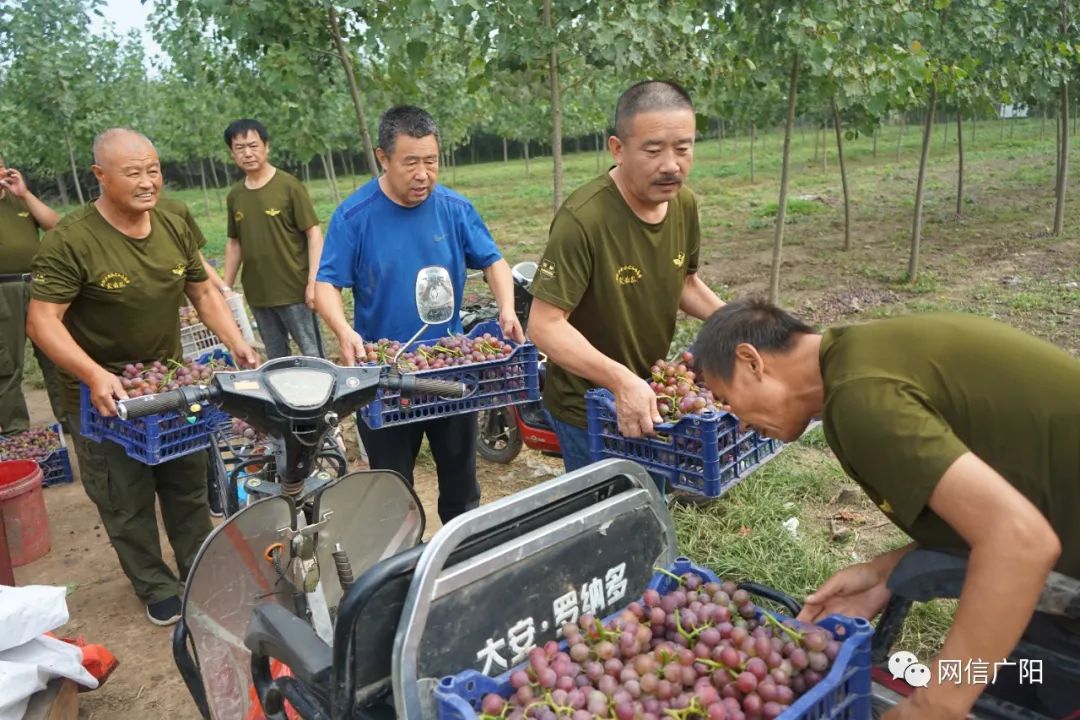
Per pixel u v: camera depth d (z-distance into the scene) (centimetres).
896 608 218
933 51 891
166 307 399
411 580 185
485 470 572
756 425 208
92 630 417
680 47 669
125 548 409
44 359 605
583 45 581
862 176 2388
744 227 1584
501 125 3189
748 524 442
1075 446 178
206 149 2548
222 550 262
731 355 202
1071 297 885
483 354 390
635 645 192
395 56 627
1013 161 2523
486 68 623
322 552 285
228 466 463
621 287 312
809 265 1190
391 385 265
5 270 639
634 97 284
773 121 1408
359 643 184
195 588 260
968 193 1834
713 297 359
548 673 181
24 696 299
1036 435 179
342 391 253
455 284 416
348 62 616
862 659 184
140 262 386
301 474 260
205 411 376
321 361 261
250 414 245
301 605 278
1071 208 1522
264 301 641
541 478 555
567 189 2625
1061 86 1195
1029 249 1187
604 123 1509
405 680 173
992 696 212
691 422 283
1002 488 160
